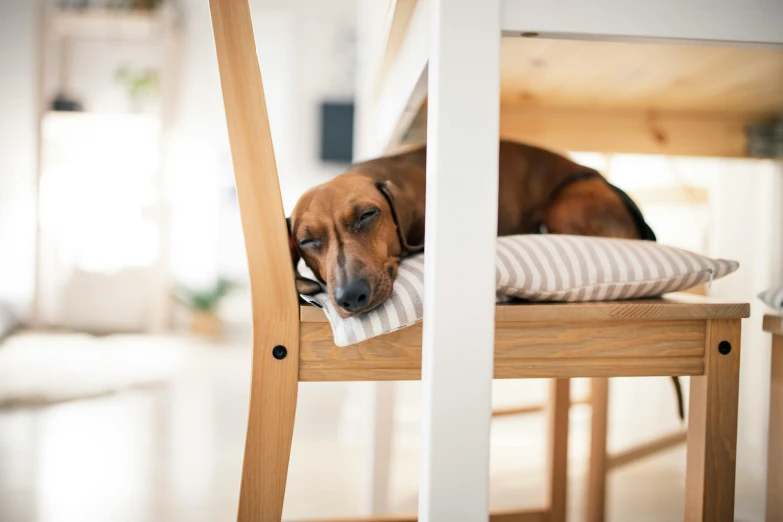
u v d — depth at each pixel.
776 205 1.62
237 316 4.68
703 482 0.89
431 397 0.74
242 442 2.05
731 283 1.74
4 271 4.40
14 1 4.36
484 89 0.73
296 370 0.88
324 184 1.16
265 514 0.87
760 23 0.78
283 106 4.90
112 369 3.20
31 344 3.84
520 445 2.16
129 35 4.54
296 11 4.86
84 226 4.51
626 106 1.68
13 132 4.41
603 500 1.46
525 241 0.98
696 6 0.77
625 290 0.95
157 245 4.54
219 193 4.86
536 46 1.12
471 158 0.73
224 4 0.84
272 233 0.87
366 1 2.18
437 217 0.74
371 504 1.56
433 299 0.74
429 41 0.79
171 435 2.12
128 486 1.65
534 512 1.43
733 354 0.90
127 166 4.53
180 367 3.30
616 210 1.38
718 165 1.81
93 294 4.54
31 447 1.97
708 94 1.50
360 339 0.85
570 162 1.57
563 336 0.89
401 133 1.43
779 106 1.62
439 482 0.75
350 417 2.29
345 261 0.97
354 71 4.89
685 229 1.93
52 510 1.49
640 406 2.08
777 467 1.00
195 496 1.59
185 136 4.82
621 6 0.76
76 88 4.68
